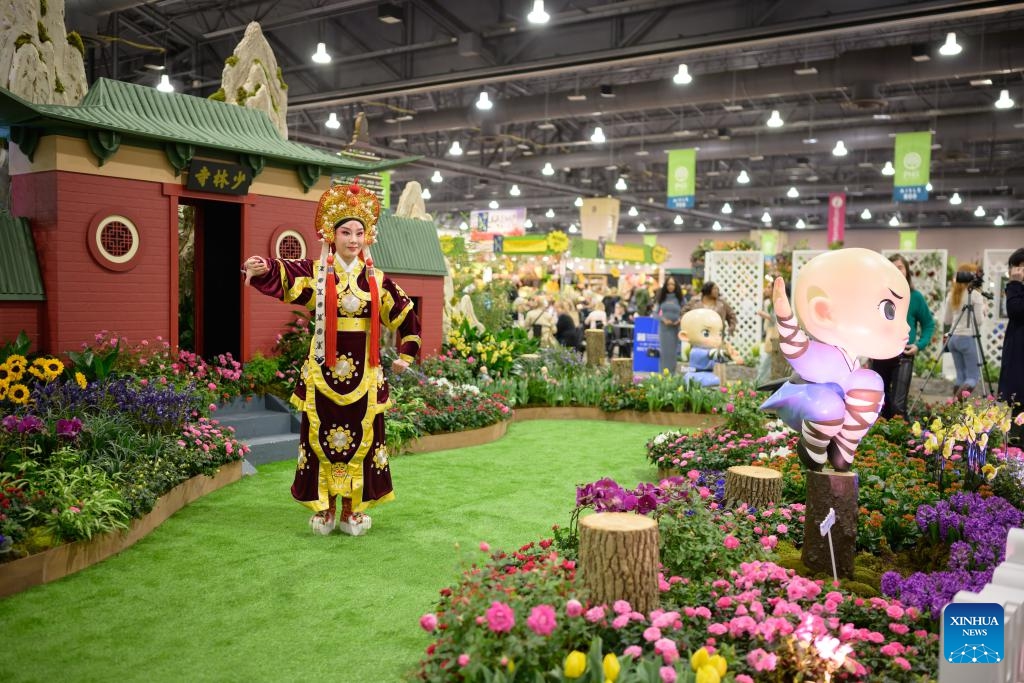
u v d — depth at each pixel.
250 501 6.64
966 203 37.78
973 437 5.98
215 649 3.89
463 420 9.47
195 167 8.61
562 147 32.97
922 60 18.97
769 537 4.65
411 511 6.43
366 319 5.88
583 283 26.81
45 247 7.86
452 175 41.28
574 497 6.95
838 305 4.57
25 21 9.24
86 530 4.88
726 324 12.36
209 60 23.03
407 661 3.79
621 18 17.44
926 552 4.93
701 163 36.81
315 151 9.99
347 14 20.73
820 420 4.57
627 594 3.53
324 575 4.94
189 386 7.67
